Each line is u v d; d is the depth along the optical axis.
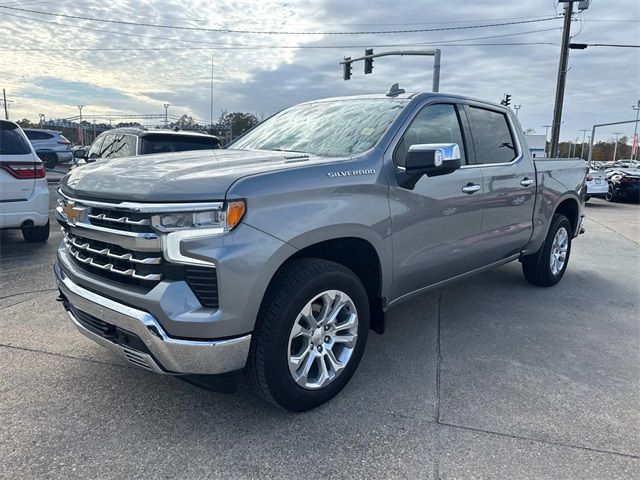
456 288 5.67
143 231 2.49
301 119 4.14
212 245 2.42
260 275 2.54
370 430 2.80
